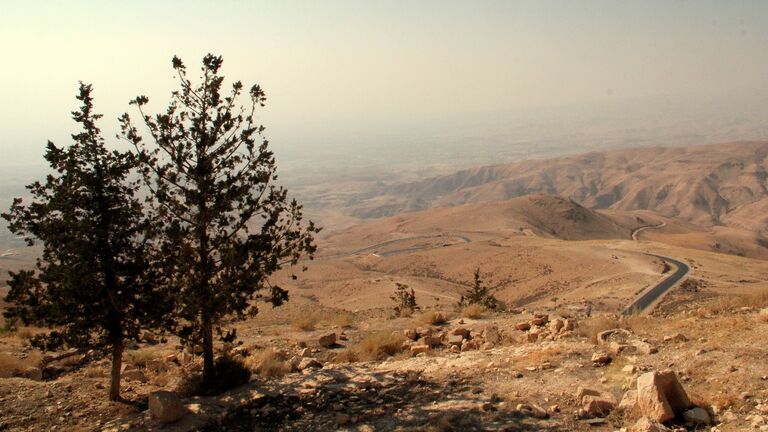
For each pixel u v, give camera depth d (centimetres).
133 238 1341
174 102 1329
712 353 1125
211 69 1334
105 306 1292
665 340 1288
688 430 831
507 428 923
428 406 1103
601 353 1242
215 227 1357
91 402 1323
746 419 820
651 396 879
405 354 1734
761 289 1716
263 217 1388
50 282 1236
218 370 1408
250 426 1123
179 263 1305
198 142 1327
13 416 1230
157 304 1323
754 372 980
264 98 1373
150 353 1892
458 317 2559
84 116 1270
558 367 1230
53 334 1284
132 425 1140
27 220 1237
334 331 2308
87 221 1248
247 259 1319
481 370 1323
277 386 1347
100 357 1516
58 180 1269
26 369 1625
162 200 1308
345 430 1037
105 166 1278
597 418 920
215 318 1302
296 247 1380
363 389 1284
